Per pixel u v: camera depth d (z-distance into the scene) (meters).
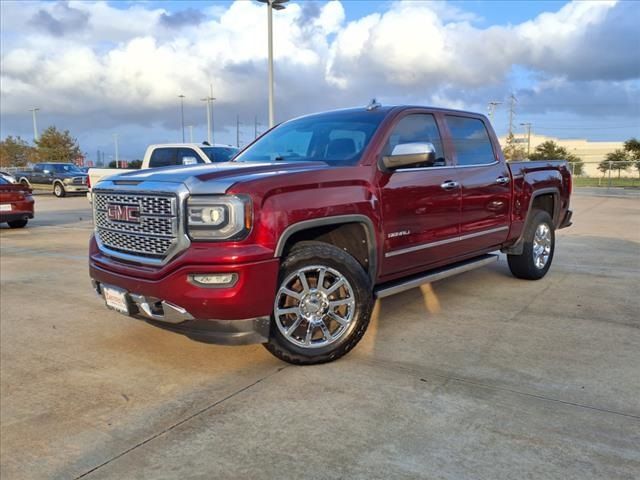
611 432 2.76
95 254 4.01
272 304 3.37
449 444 2.66
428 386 3.35
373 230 3.95
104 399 3.32
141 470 2.53
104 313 5.24
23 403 3.29
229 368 3.74
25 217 12.97
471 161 5.16
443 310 5.05
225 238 3.21
